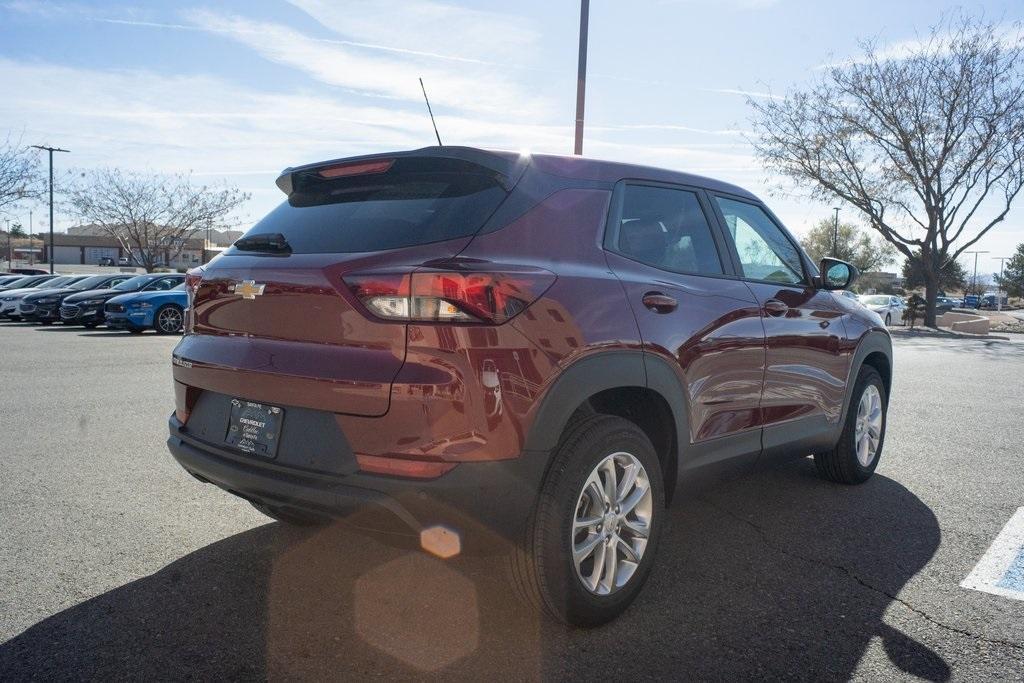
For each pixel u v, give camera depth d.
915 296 29.92
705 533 3.74
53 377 8.87
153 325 16.70
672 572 3.25
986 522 3.98
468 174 2.79
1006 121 26.00
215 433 2.84
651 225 3.21
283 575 3.12
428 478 2.32
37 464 4.75
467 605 2.88
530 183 2.78
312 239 2.76
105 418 6.26
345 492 2.39
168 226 39.47
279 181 3.23
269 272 2.67
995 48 25.73
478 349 2.36
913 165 27.88
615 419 2.76
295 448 2.53
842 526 3.88
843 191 29.12
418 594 2.97
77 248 94.00
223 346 2.82
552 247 2.71
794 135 28.88
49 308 20.39
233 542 3.46
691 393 3.07
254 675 2.37
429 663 2.46
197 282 3.00
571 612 2.62
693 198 3.51
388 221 2.68
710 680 2.40
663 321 2.94
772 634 2.72
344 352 2.46
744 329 3.38
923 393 9.03
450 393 2.33
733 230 3.68
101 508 3.91
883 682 2.42
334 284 2.48
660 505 2.94
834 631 2.75
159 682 2.31
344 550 3.40
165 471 4.61
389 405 2.34
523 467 2.44
